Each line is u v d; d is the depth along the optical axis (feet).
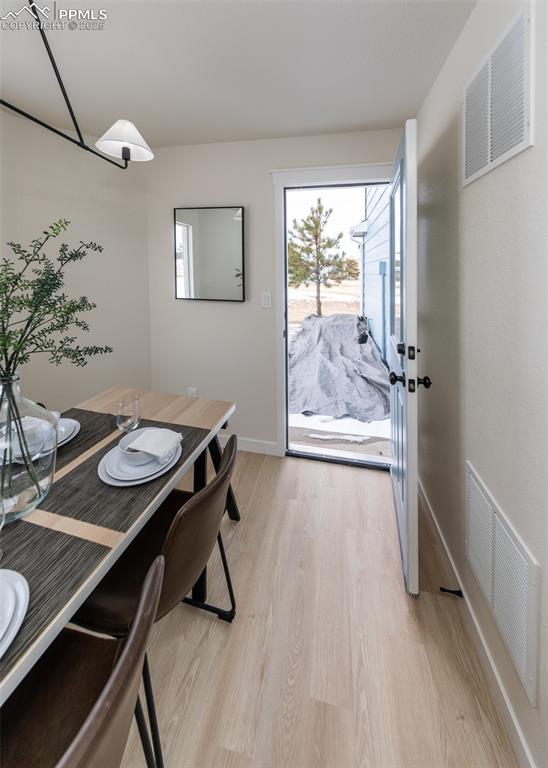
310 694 4.19
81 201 8.61
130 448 4.16
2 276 2.88
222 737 3.80
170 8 4.44
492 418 4.12
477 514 4.57
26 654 2.12
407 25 4.76
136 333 10.13
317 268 17.35
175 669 4.45
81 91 6.48
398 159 6.10
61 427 4.89
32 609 2.42
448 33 4.91
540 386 3.17
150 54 5.38
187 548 3.45
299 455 9.86
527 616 3.33
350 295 17.39
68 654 3.06
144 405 6.13
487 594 4.25
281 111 7.23
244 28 4.81
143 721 3.17
